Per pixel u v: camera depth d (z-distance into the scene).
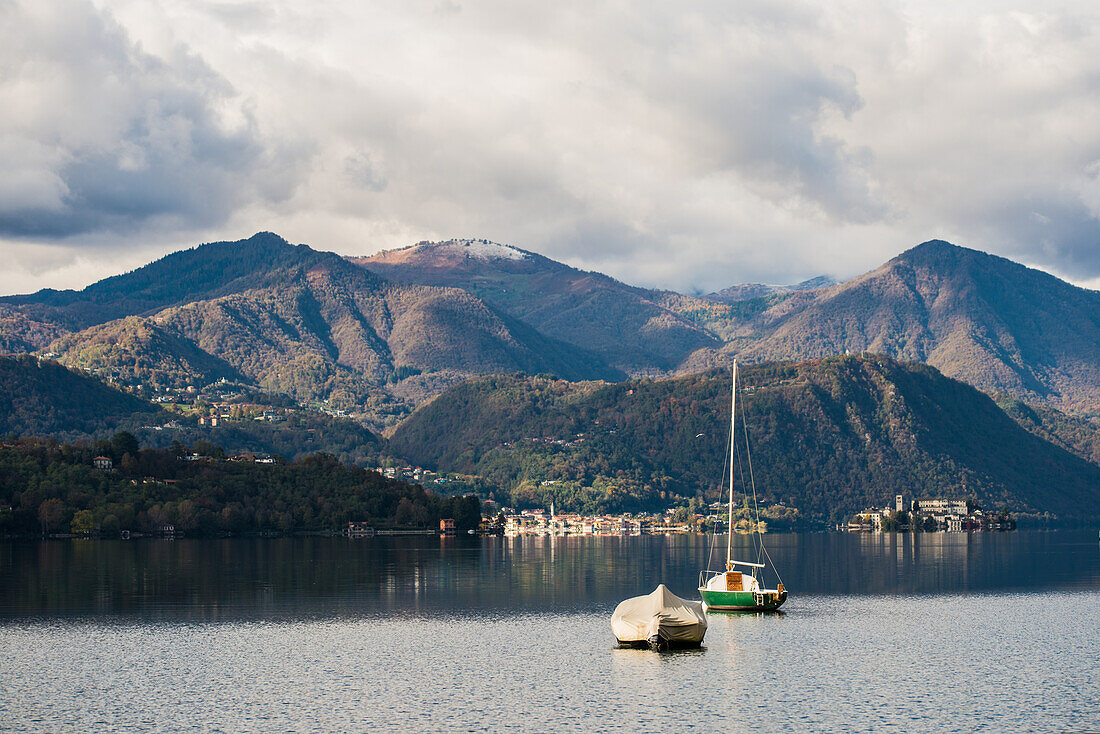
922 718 98.69
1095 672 117.62
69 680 114.19
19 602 173.62
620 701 104.62
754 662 122.31
